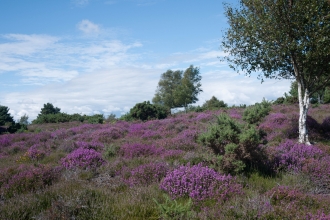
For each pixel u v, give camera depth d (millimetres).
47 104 58375
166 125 18844
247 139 7535
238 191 5871
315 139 12852
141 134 17016
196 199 5605
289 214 4570
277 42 11883
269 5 11844
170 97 64562
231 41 13672
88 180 7477
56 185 6645
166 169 7527
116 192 6320
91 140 15492
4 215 4895
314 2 10867
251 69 13633
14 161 11297
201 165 7188
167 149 11055
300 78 12508
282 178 7105
